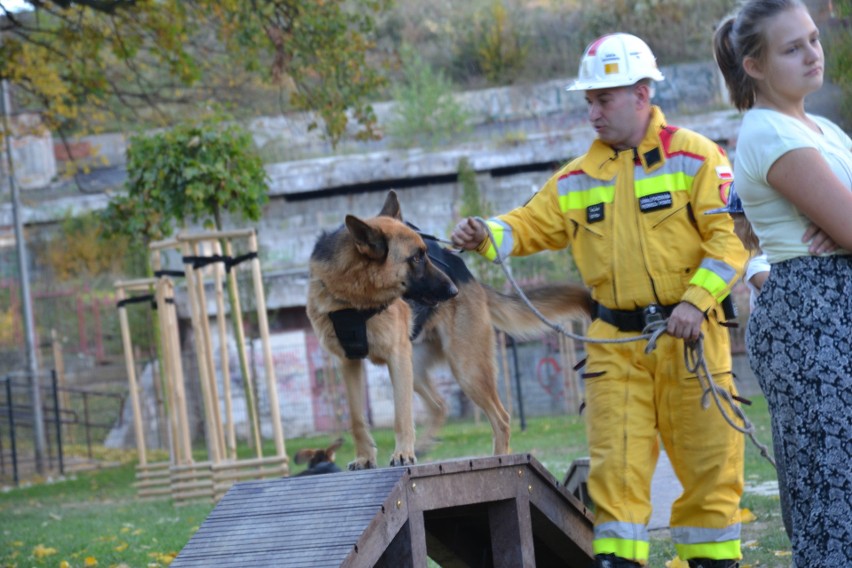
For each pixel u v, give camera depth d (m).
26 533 10.23
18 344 24.84
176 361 12.30
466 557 4.86
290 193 25.12
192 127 12.55
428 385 6.46
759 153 3.20
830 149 3.22
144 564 7.45
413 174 24.92
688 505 4.10
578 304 5.29
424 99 27.23
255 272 11.43
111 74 20.36
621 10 28.12
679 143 4.03
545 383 21.36
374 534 3.65
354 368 5.03
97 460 20.02
